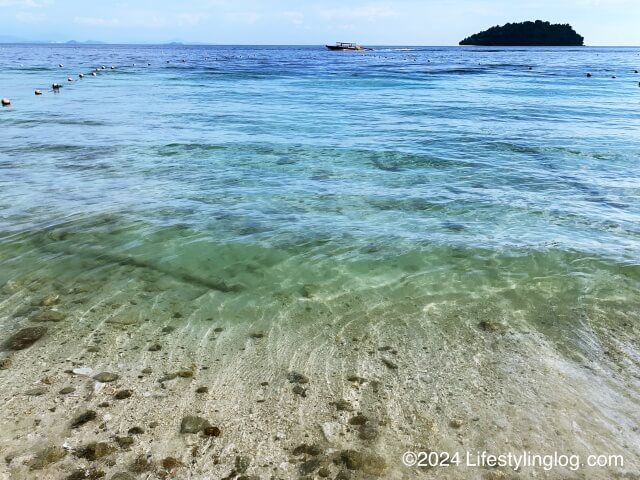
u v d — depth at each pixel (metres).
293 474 3.11
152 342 4.63
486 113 21.14
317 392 3.92
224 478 3.06
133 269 6.22
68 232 7.32
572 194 9.45
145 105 22.89
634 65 71.88
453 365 4.30
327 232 7.51
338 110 21.86
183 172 10.84
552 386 4.02
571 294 5.64
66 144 13.55
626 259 6.52
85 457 3.20
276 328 4.94
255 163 11.73
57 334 4.73
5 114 19.41
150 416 3.60
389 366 4.29
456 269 6.29
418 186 9.98
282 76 45.00
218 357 4.41
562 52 138.38
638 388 4.00
